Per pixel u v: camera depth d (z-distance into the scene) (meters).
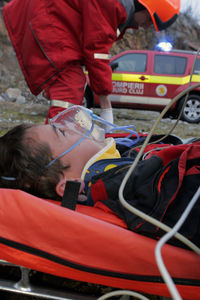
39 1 1.95
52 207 0.87
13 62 9.79
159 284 0.82
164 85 6.24
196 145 0.99
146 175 0.93
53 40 1.96
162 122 6.11
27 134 1.04
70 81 2.03
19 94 8.45
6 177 1.03
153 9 2.14
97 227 0.85
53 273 0.88
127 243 0.83
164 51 6.43
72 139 1.09
